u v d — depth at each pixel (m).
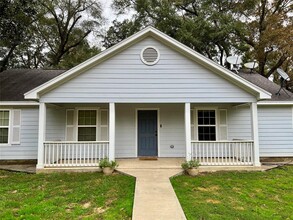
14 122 10.49
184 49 8.71
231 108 11.08
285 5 19.42
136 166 8.80
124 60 8.85
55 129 10.56
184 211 4.91
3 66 20.81
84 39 24.39
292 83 20.48
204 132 10.99
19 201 5.63
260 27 20.27
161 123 11.03
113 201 5.56
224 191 6.39
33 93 8.34
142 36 8.87
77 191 6.32
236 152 8.98
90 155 9.70
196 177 7.73
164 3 21.47
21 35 13.02
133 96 8.73
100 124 10.86
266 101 10.78
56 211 5.02
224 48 21.31
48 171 8.49
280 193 6.41
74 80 8.70
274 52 19.09
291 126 11.00
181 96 8.79
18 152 10.41
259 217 4.78
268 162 10.61
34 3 12.74
